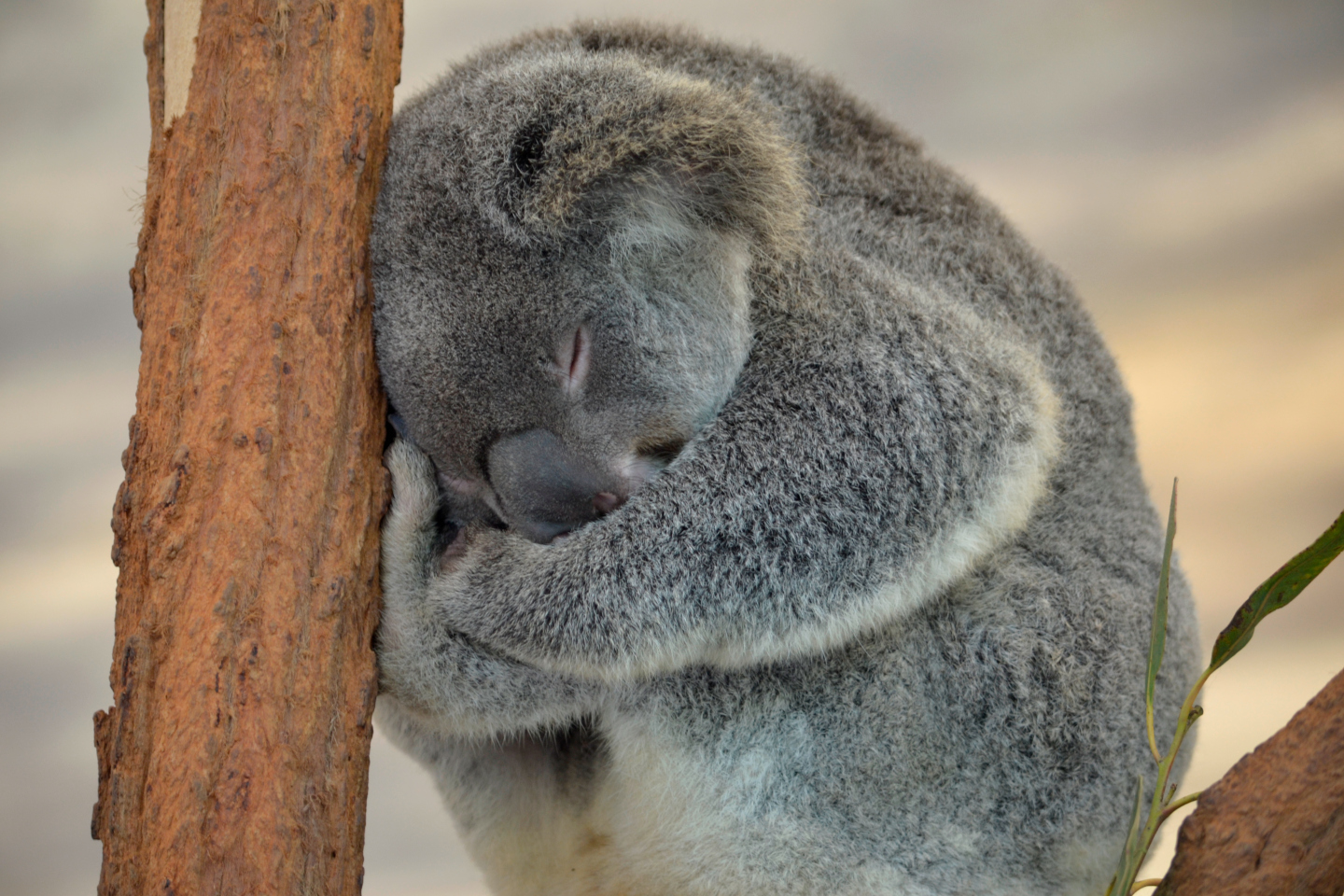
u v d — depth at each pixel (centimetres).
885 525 500
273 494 388
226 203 405
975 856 523
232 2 413
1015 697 529
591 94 491
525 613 488
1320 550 329
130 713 367
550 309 486
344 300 416
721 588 496
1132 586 579
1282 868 297
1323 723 304
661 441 516
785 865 520
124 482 392
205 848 355
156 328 399
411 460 495
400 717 613
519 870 602
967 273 604
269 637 377
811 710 523
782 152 527
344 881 376
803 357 523
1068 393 599
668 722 524
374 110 437
